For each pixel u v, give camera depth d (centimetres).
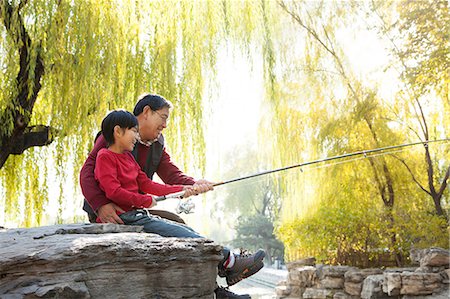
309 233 1530
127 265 243
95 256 233
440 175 1536
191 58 1053
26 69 896
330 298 1355
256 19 1262
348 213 1460
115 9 970
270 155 1681
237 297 302
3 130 907
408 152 1532
